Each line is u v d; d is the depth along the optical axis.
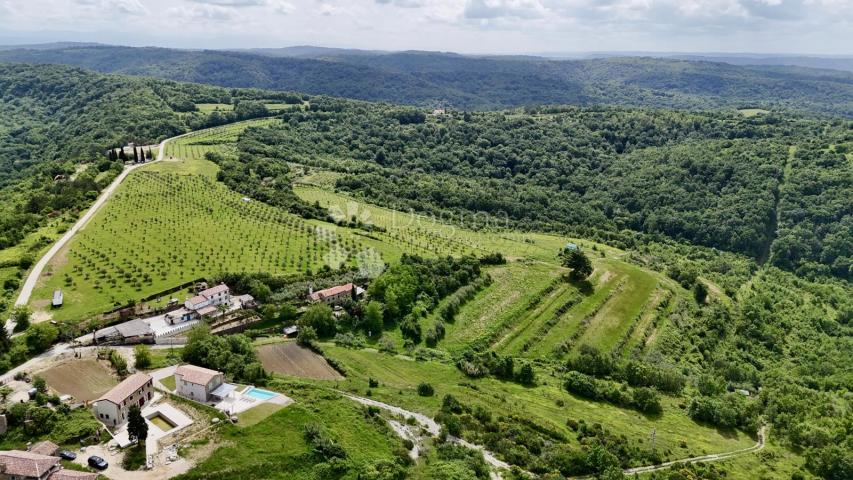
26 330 132.38
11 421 97.81
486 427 117.69
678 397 150.12
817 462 119.12
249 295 162.50
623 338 181.38
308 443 99.19
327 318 155.12
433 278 191.25
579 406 137.12
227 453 94.56
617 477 102.62
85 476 84.31
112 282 160.00
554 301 196.88
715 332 197.62
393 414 117.75
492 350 165.00
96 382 114.56
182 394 112.38
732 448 125.94
